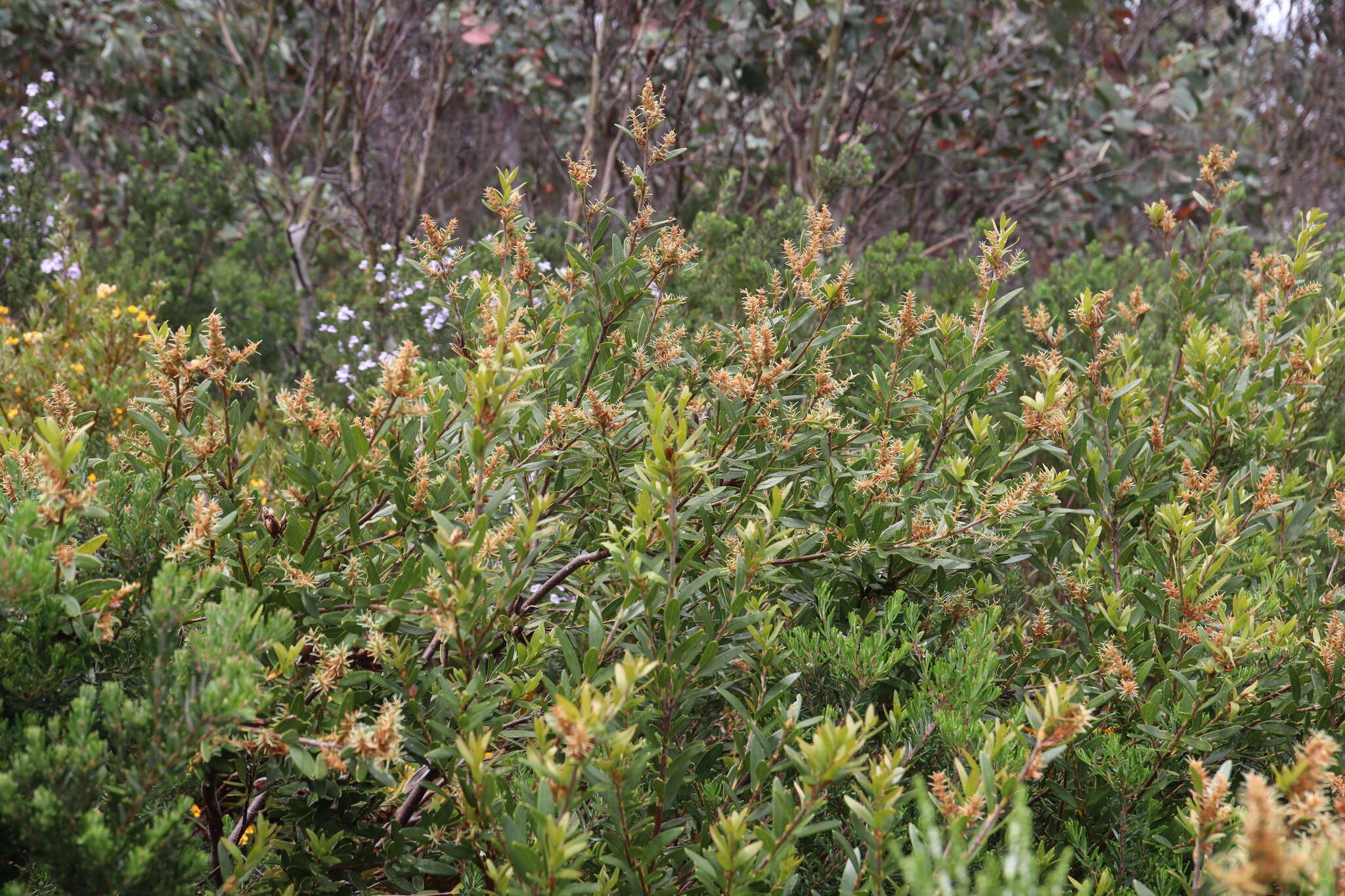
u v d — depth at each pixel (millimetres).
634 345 2463
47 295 4828
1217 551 2152
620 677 1356
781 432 2295
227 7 8039
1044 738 1404
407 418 1918
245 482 1886
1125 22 8352
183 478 1825
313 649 1788
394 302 5293
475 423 1779
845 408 2596
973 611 2248
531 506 1739
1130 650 2111
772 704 1764
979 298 2531
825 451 2264
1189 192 8156
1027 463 2355
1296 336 2770
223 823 1835
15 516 1431
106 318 4293
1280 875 1062
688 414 2262
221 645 1396
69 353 4203
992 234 2486
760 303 2336
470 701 1617
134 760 1379
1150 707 1953
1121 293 4945
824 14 7664
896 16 8422
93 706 1428
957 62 8680
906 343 2457
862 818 1372
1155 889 1790
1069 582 2287
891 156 9383
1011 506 2070
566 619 2275
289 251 6641
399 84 8195
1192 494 2332
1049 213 8766
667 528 1680
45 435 1474
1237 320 3918
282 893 1694
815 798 1396
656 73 8258
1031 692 2148
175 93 8664
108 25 8219
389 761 1583
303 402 1835
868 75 8625
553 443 2098
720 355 2561
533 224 2479
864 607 2354
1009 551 2271
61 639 1598
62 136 8141
